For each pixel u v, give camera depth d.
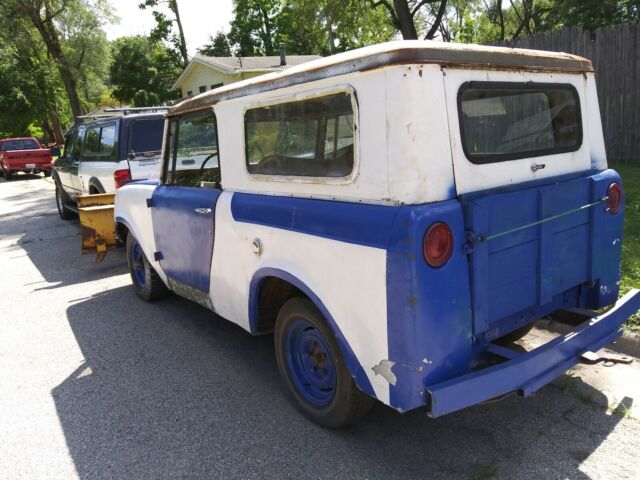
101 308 5.68
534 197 2.75
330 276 2.74
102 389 3.91
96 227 6.77
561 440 2.96
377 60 2.39
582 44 9.44
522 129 2.85
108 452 3.14
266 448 3.08
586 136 3.22
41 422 3.51
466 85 2.52
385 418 3.30
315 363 3.26
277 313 3.65
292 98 2.91
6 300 6.16
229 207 3.54
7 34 30.80
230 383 3.89
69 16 30.88
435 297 2.38
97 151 8.34
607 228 3.26
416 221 2.30
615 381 3.48
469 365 2.58
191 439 3.22
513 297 2.73
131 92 42.69
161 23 36.12
